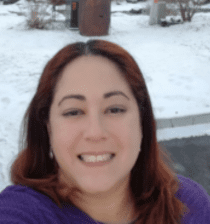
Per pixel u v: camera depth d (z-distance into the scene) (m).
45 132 0.89
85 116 0.75
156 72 7.51
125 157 0.76
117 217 0.91
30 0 13.44
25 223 0.70
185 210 0.97
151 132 1.01
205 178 3.55
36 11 13.41
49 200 0.78
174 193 1.00
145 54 9.38
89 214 0.85
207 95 5.92
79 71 0.76
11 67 7.97
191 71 7.55
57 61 0.78
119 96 0.77
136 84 0.82
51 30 13.32
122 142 0.76
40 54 9.40
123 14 19.98
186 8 14.47
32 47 10.41
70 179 0.82
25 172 0.90
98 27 12.21
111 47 0.80
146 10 19.64
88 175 0.74
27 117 0.93
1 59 8.70
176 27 13.83
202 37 11.44
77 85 0.75
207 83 6.65
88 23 12.14
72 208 0.81
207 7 19.17
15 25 14.38
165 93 6.03
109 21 12.41
